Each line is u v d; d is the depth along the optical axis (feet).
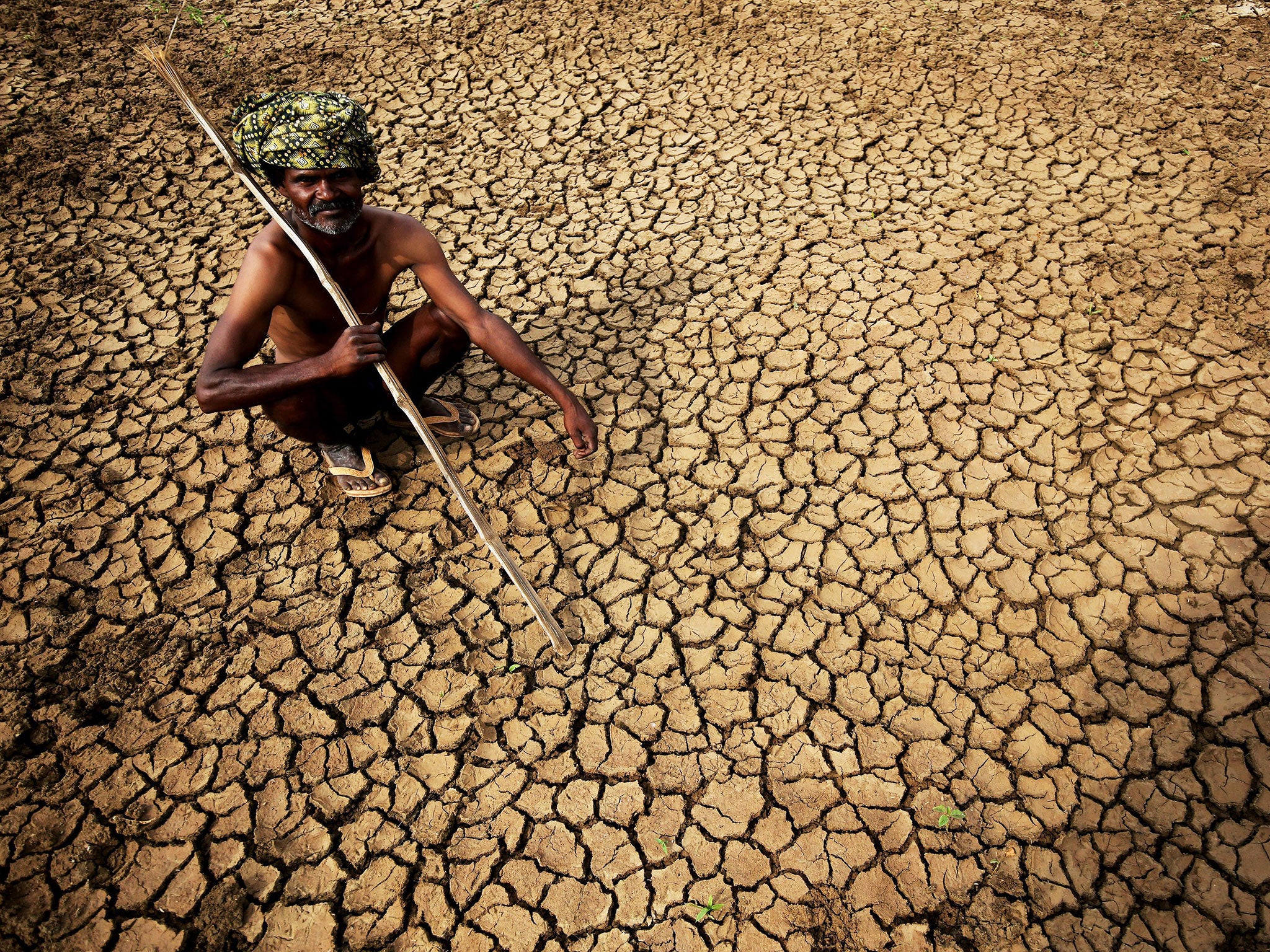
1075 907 7.25
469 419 10.91
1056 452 10.48
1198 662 8.61
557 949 7.23
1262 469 10.11
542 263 13.42
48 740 8.41
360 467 10.19
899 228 13.58
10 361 12.05
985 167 14.61
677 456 10.75
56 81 17.67
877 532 9.90
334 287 7.85
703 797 8.02
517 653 9.03
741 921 7.32
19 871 7.59
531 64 18.04
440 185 15.05
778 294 12.65
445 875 7.61
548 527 10.08
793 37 18.35
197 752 8.34
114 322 12.60
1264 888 7.23
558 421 11.15
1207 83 16.03
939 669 8.77
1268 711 8.21
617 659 8.98
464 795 8.07
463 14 19.85
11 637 9.16
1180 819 7.66
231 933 7.27
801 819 7.86
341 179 7.50
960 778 8.04
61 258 13.65
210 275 13.33
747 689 8.73
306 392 9.05
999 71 16.81
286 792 8.09
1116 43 17.40
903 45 17.81
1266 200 13.42
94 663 8.97
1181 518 9.75
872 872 7.54
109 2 20.51
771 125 15.92
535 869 7.64
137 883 7.53
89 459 10.85
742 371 11.66
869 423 10.94
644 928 7.32
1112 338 11.66
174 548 9.95
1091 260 12.77
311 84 17.67
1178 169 14.19
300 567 9.75
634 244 13.66
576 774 8.20
